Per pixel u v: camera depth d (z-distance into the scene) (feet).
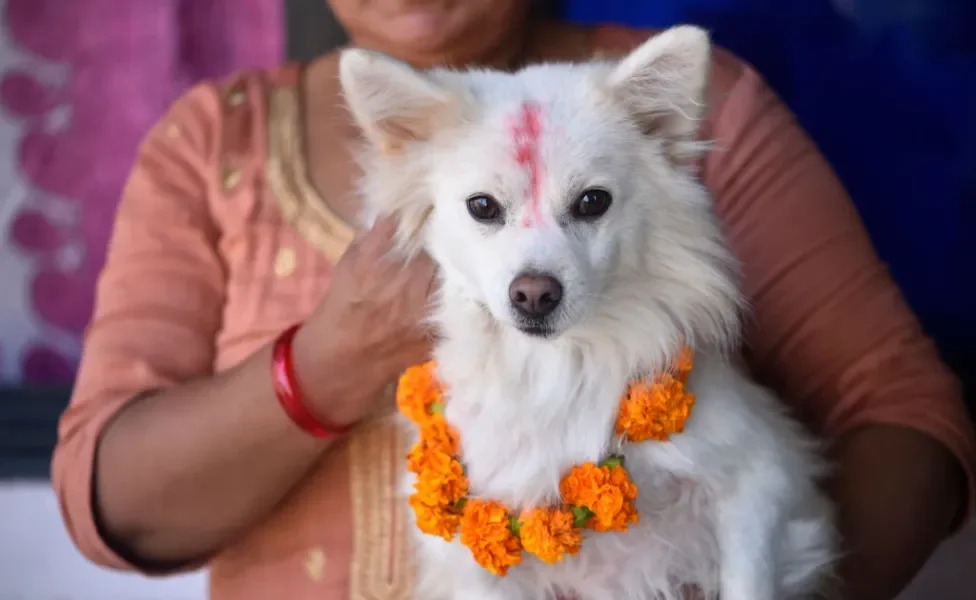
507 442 3.59
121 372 4.17
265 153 4.35
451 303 3.64
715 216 3.77
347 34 6.54
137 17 7.06
